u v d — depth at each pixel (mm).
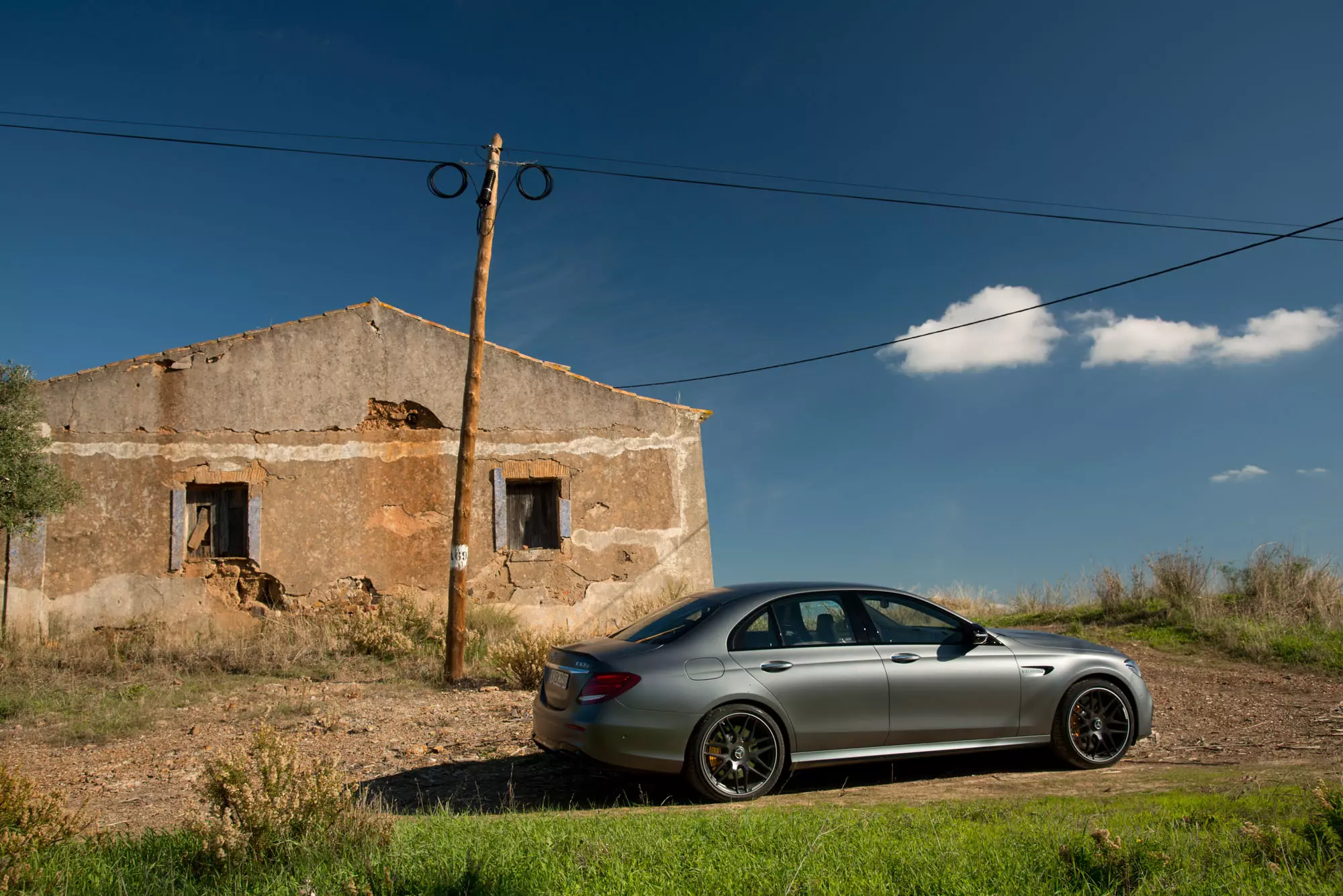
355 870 3939
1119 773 6324
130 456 14844
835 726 6094
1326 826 3818
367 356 16344
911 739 6266
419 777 6988
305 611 15250
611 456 17344
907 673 6301
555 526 16969
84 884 3975
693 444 17984
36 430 12961
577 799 6258
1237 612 13438
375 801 6188
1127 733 6742
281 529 15383
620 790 6383
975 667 6473
